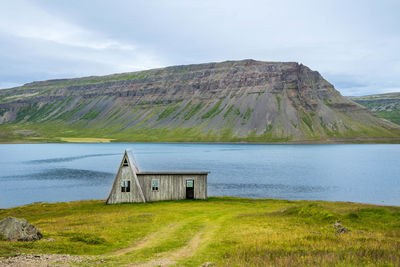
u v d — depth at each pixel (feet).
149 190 198.18
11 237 80.48
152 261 68.69
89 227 109.29
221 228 109.60
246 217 133.49
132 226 112.57
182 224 118.01
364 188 323.16
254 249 73.41
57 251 74.54
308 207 134.62
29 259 63.77
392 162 621.31
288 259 61.52
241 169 490.08
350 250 67.36
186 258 71.72
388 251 66.18
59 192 300.40
